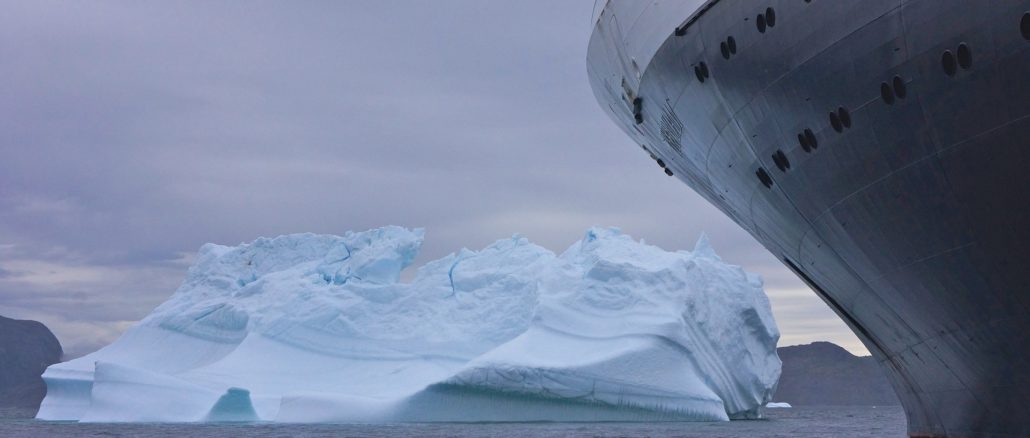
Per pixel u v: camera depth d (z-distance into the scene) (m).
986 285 13.49
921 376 17.08
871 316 17.31
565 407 43.06
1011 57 11.27
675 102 17.70
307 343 53.25
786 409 162.75
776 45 13.90
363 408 43.47
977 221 12.91
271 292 56.31
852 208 14.79
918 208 13.58
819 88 13.60
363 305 54.91
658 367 43.59
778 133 15.14
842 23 12.77
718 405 43.59
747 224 20.55
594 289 47.72
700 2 15.34
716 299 47.75
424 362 52.09
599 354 44.38
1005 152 12.01
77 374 54.62
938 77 12.04
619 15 18.55
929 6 11.73
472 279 55.84
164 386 46.19
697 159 19.25
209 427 43.38
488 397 42.53
